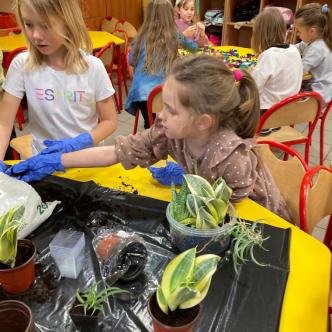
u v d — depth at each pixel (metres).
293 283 0.80
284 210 1.22
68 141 1.25
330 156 2.84
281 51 2.44
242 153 1.01
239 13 4.27
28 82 1.46
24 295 0.73
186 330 0.57
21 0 1.21
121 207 1.00
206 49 3.24
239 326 0.69
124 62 3.71
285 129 2.47
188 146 1.08
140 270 0.78
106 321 0.69
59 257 0.76
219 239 0.82
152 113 2.19
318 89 2.86
